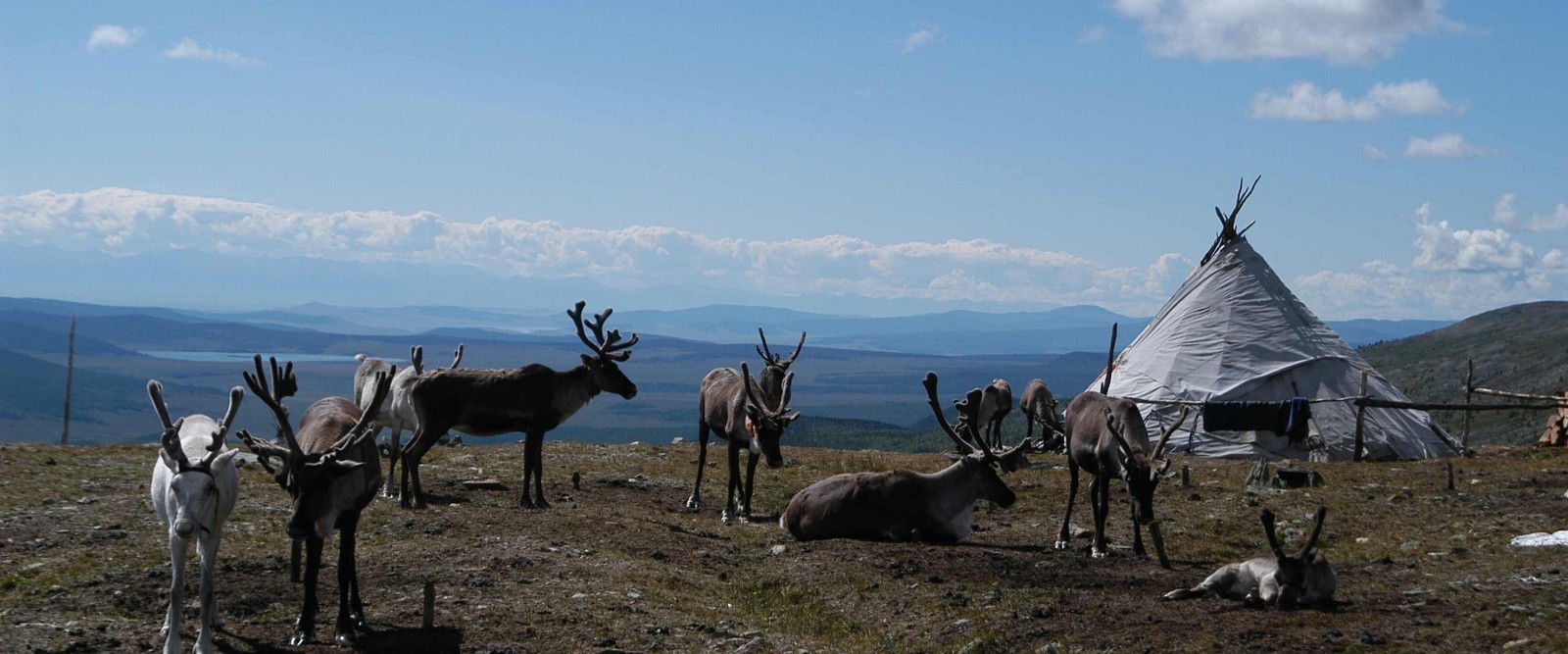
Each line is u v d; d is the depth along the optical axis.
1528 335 174.38
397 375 18.59
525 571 13.41
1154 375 31.41
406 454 17.31
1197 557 15.34
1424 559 14.27
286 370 10.24
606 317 18.45
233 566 13.00
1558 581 12.05
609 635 11.05
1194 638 10.63
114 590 11.80
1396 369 172.38
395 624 11.13
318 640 10.47
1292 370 30.38
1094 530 17.16
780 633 11.78
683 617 11.99
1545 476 21.83
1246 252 33.44
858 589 13.44
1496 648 9.74
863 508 16.53
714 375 19.91
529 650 10.50
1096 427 15.61
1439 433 29.83
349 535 10.67
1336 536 16.58
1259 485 21.42
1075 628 11.30
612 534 15.91
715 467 24.58
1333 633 10.34
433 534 15.28
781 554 15.55
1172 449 29.62
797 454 28.11
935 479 16.62
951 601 12.65
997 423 28.98
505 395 17.61
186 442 10.30
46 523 14.66
